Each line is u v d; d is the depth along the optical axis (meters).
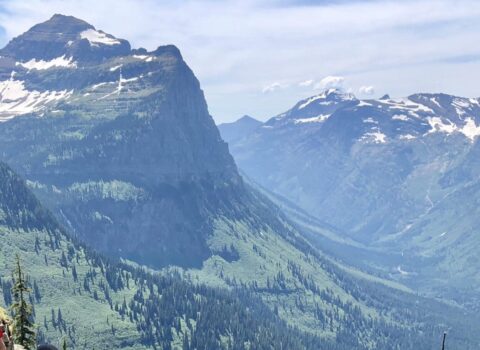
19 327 99.38
